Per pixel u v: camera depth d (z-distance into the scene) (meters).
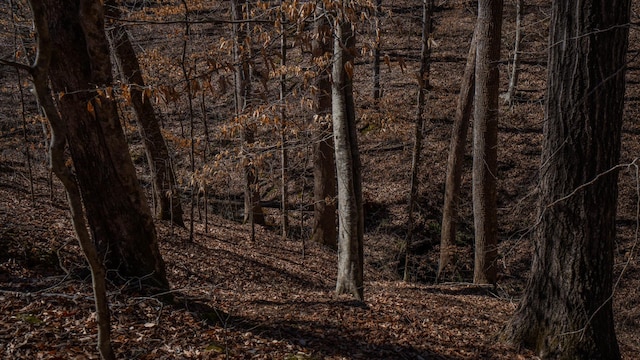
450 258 14.78
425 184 19.52
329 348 6.14
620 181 18.48
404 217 18.20
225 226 15.79
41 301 5.66
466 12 31.05
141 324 5.60
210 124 19.14
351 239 8.51
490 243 12.55
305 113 12.29
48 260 7.38
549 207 6.39
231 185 19.16
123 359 4.86
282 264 13.09
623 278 14.83
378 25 6.88
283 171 15.77
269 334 6.18
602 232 6.20
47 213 10.95
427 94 23.44
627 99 22.67
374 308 8.02
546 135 6.37
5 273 6.58
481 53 11.91
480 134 12.20
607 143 6.04
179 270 10.51
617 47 5.88
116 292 5.89
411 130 21.19
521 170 19.77
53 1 5.54
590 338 6.31
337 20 6.67
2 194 12.13
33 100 20.31
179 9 11.77
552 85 6.22
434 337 7.14
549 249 6.50
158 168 13.17
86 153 6.03
